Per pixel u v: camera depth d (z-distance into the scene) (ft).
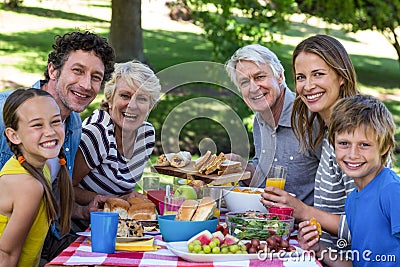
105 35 40.14
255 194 7.98
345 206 7.47
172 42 42.55
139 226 7.02
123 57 32.12
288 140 9.21
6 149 8.04
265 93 9.27
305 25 52.95
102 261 6.13
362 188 7.22
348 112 7.06
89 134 8.93
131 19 32.35
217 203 8.19
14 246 6.85
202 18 24.54
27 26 42.01
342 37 51.44
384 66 43.68
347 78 7.91
